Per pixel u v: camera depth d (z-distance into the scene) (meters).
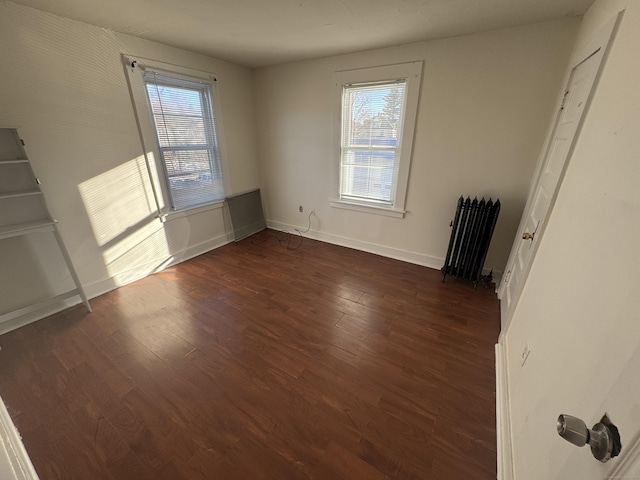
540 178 2.06
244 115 3.68
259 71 3.58
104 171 2.43
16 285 2.10
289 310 2.35
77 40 2.09
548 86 2.16
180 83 2.86
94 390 1.60
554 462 0.78
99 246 2.51
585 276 0.87
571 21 1.98
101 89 2.29
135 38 2.41
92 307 2.37
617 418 0.52
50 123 2.07
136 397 1.56
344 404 1.53
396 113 2.89
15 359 1.82
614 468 0.47
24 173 2.01
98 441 1.34
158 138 2.78
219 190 3.57
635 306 0.57
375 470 1.23
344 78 3.01
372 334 2.07
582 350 0.77
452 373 1.73
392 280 2.85
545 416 0.93
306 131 3.53
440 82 2.55
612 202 0.81
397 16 1.98
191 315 2.28
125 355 1.86
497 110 2.39
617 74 1.01
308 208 3.93
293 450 1.31
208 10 1.88
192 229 3.32
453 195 2.82
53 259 2.25
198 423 1.43
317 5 1.80
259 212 4.25
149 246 2.90
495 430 1.39
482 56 2.32
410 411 1.49
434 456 1.28
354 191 3.47
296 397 1.57
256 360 1.83
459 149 2.65
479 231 2.48
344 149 3.35
